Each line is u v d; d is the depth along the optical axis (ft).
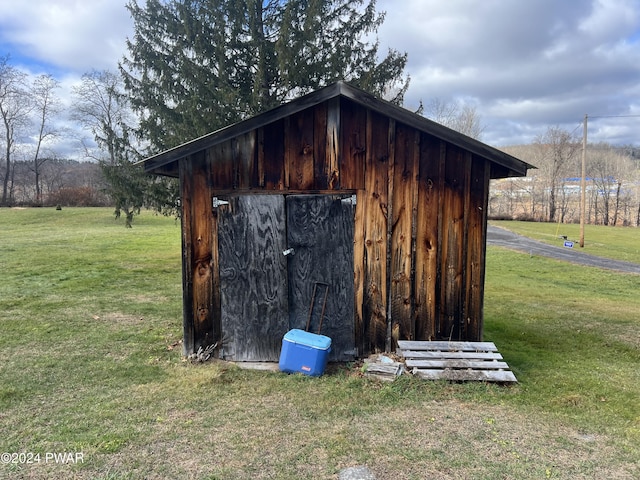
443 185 16.17
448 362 14.99
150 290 29.89
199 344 16.58
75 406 12.45
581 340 21.17
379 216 16.22
